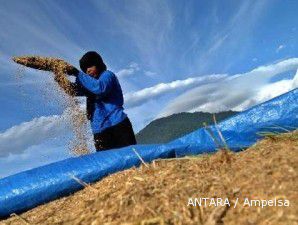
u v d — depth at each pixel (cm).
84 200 327
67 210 326
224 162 304
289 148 304
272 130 464
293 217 217
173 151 443
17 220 362
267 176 259
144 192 278
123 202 273
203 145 457
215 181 273
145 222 244
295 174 252
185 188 273
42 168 425
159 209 255
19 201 404
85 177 412
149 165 348
